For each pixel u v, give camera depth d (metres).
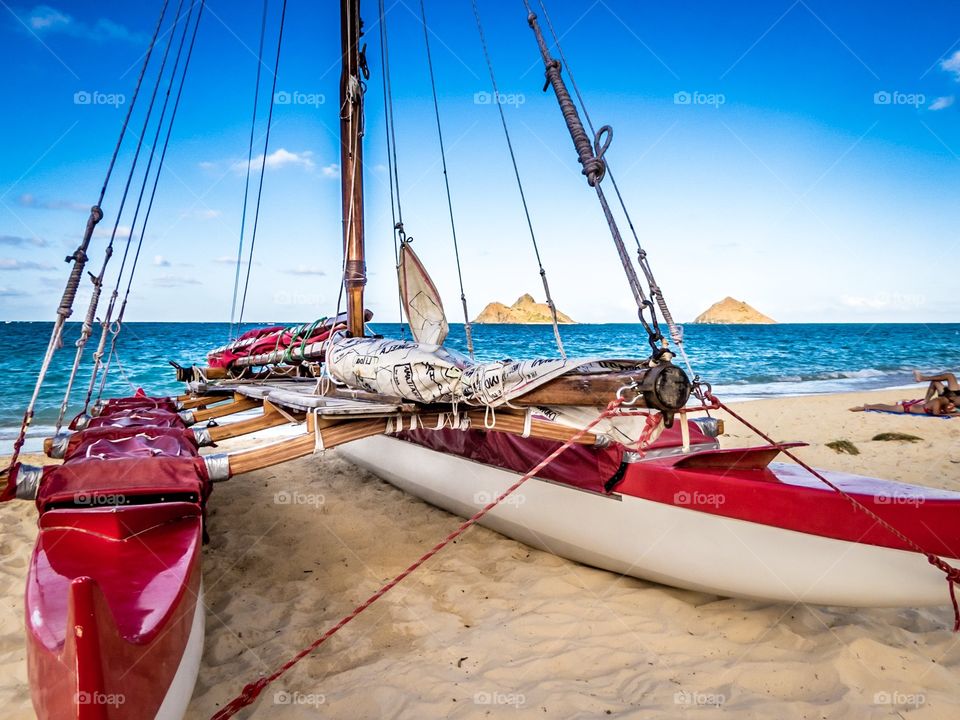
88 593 1.65
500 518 4.40
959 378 19.98
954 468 6.87
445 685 2.82
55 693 1.73
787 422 10.33
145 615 2.06
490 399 3.07
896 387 18.56
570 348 41.72
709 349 39.00
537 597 3.70
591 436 3.35
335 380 4.37
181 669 2.24
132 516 2.65
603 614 3.45
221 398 6.89
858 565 2.96
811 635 3.22
